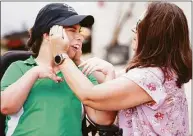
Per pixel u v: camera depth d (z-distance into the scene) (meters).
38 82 1.82
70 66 1.70
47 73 1.75
